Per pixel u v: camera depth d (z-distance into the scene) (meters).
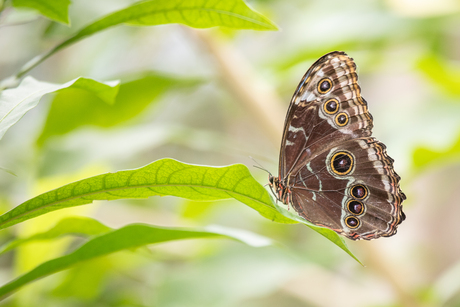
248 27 0.85
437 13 0.98
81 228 0.86
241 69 1.00
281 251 0.98
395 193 0.90
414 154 0.96
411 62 1.01
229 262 0.98
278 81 1.01
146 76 0.97
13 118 0.81
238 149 0.98
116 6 0.97
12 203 1.02
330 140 0.91
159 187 0.82
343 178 0.91
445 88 1.01
